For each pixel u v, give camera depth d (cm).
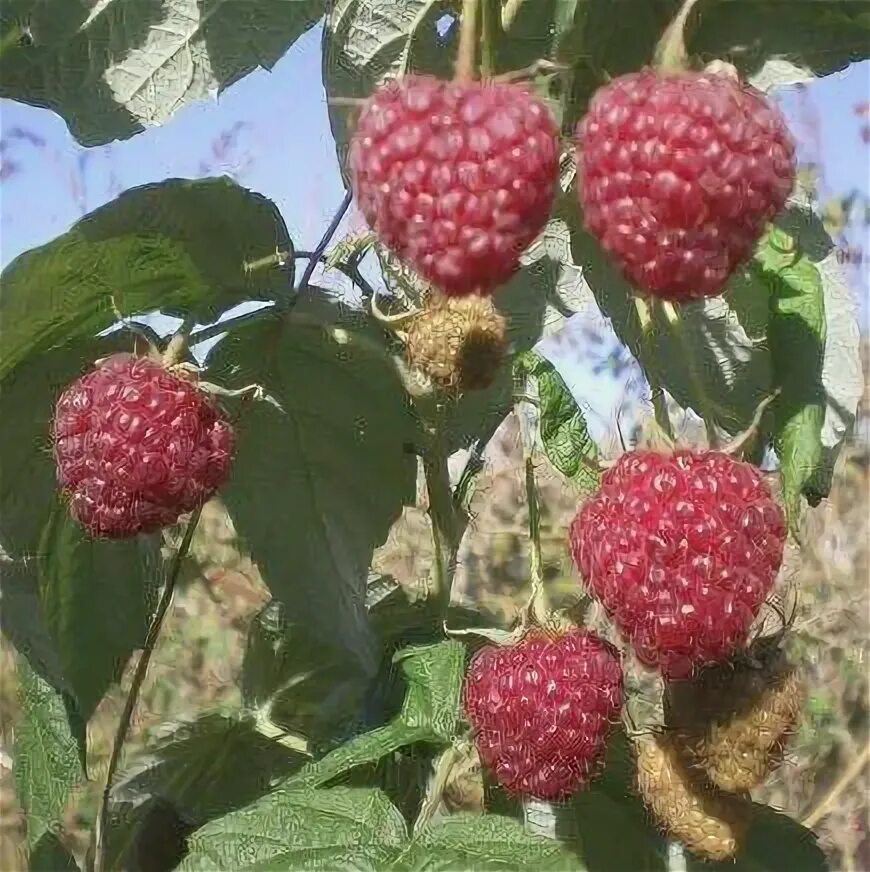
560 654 18
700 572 16
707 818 18
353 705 22
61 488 20
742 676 18
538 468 20
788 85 20
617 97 16
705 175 16
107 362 19
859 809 47
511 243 16
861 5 19
